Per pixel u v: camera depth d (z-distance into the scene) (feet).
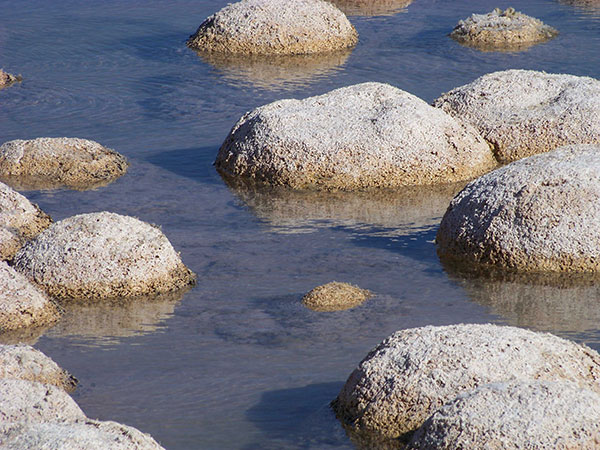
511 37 171.32
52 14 201.05
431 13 198.59
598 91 116.67
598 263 81.51
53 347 71.00
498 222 84.17
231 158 113.09
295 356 68.95
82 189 109.19
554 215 82.48
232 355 69.41
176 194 106.83
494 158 113.60
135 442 47.37
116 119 134.41
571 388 48.44
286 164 108.06
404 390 54.95
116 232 81.82
